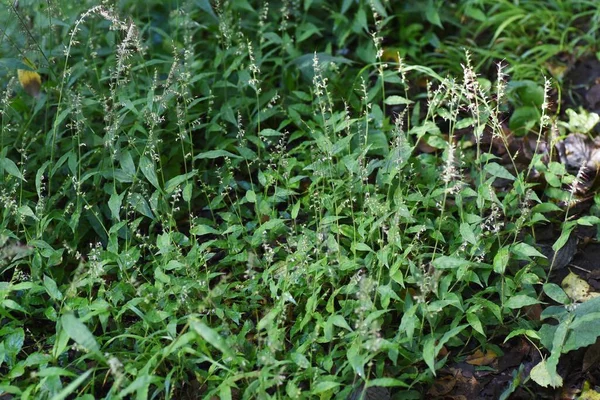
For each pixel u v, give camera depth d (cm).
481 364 176
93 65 219
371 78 239
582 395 170
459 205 185
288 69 231
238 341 173
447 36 255
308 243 182
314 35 246
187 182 196
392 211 185
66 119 214
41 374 160
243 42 235
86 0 230
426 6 246
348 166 188
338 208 186
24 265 195
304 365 165
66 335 167
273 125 223
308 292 181
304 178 210
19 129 212
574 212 204
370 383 158
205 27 228
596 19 249
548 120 215
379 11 232
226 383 163
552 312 174
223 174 208
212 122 210
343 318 167
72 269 195
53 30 218
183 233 204
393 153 190
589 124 217
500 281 184
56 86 212
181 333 170
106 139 196
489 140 219
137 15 235
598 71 241
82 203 202
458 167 210
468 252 184
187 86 214
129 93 215
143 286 180
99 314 174
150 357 171
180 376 172
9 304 177
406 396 169
